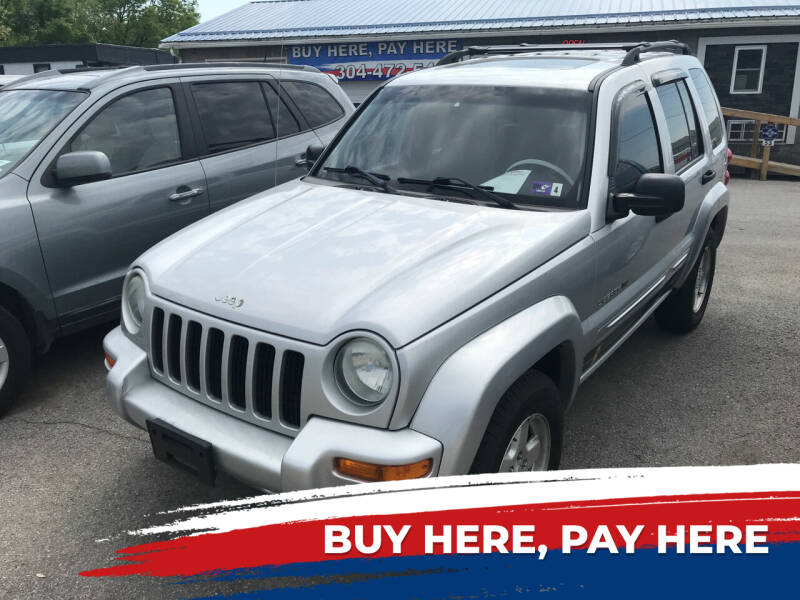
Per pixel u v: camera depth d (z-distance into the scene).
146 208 4.70
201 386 2.74
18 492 3.38
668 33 17.12
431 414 2.36
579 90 3.54
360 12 21.22
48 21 51.47
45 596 2.71
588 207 3.23
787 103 16.97
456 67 4.25
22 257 4.04
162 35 58.03
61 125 4.39
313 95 6.11
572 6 18.84
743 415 4.15
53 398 4.34
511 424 2.62
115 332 3.22
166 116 4.97
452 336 2.46
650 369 4.77
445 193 3.41
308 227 3.12
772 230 9.52
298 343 2.45
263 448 2.52
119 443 3.83
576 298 3.13
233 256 2.94
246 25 21.31
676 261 4.43
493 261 2.75
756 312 5.89
